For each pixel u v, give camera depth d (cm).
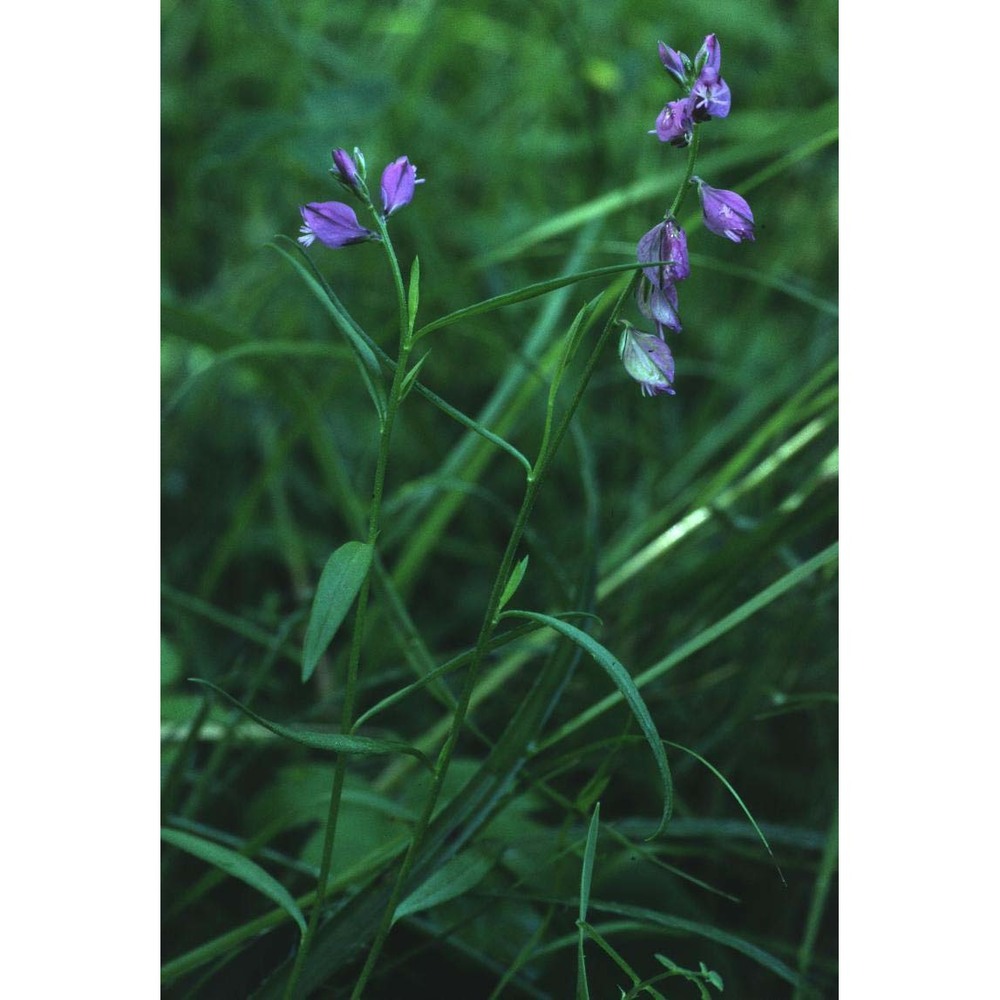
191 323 40
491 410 46
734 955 36
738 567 39
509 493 55
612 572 46
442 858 31
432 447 52
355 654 27
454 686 42
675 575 48
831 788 40
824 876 34
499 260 49
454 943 33
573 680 40
